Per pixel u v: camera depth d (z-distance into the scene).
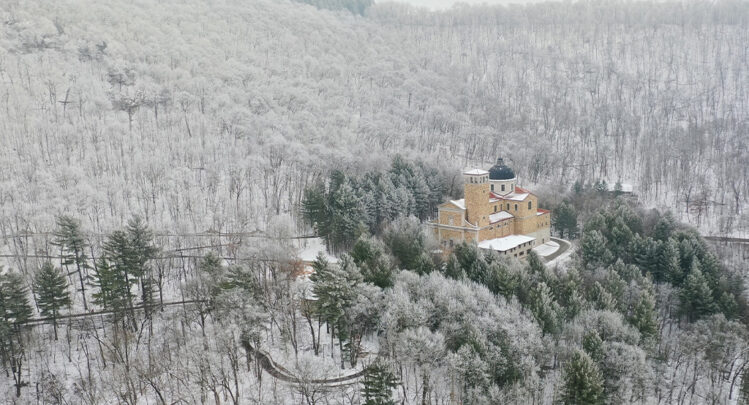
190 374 116.81
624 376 113.00
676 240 174.00
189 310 146.00
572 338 124.50
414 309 120.12
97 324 145.25
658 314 148.88
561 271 163.75
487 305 128.62
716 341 129.00
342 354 124.44
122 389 122.12
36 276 140.12
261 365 126.56
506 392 109.81
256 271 157.62
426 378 109.38
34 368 130.38
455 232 194.12
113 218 198.38
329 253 194.88
